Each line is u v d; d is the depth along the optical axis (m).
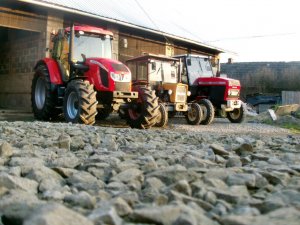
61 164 2.29
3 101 12.88
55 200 1.42
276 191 1.67
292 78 27.95
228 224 1.06
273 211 1.20
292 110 14.27
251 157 2.95
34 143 3.45
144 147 3.43
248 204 1.37
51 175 1.89
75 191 1.64
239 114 11.98
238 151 3.34
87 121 7.30
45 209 0.92
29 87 11.62
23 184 1.63
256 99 24.20
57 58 8.83
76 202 1.35
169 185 1.75
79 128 5.66
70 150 3.36
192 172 1.88
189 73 12.16
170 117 11.54
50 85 8.55
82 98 7.30
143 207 1.29
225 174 1.91
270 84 28.30
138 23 13.15
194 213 1.11
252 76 28.98
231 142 4.58
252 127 10.38
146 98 8.19
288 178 2.00
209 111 10.59
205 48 17.02
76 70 8.24
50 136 4.34
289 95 23.09
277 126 11.21
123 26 12.95
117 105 7.91
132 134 5.21
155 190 1.59
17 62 12.18
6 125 5.85
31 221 0.85
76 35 8.37
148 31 13.22
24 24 10.59
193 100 11.95
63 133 4.64
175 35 14.38
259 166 2.46
